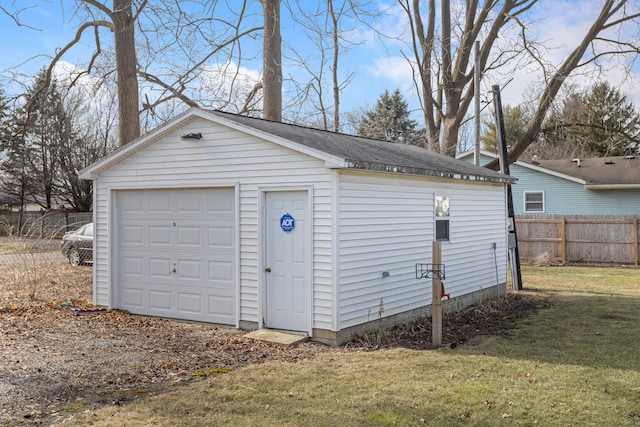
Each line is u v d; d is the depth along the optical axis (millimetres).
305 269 7922
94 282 10461
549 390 5555
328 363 6609
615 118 32469
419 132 38344
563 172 24625
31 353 6996
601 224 19734
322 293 7723
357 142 10258
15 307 10266
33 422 4715
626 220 19375
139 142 9500
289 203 8125
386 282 8602
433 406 5078
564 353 7156
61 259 16781
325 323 7688
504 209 13234
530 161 25672
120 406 5109
